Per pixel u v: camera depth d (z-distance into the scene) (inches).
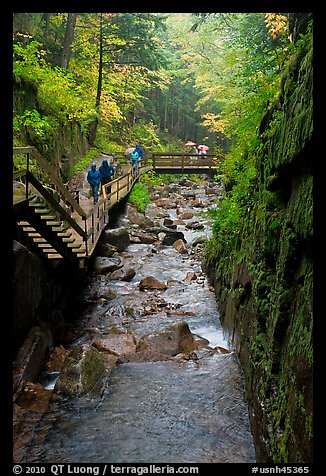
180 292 466.0
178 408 231.8
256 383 200.4
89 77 1098.1
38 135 614.2
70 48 916.0
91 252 422.6
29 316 284.5
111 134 1459.2
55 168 696.4
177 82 1860.2
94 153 1040.8
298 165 163.8
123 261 583.5
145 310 409.1
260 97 285.1
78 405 235.8
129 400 239.9
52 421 221.1
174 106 1943.9
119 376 269.4
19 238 299.9
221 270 409.7
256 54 453.4
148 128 1669.5
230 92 616.1
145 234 729.6
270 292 193.2
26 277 277.4
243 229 302.8
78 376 250.8
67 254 370.9
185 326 322.0
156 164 1128.8
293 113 170.4
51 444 202.8
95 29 1072.8
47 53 867.4
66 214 369.1
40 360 282.0
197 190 1275.8
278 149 192.9
